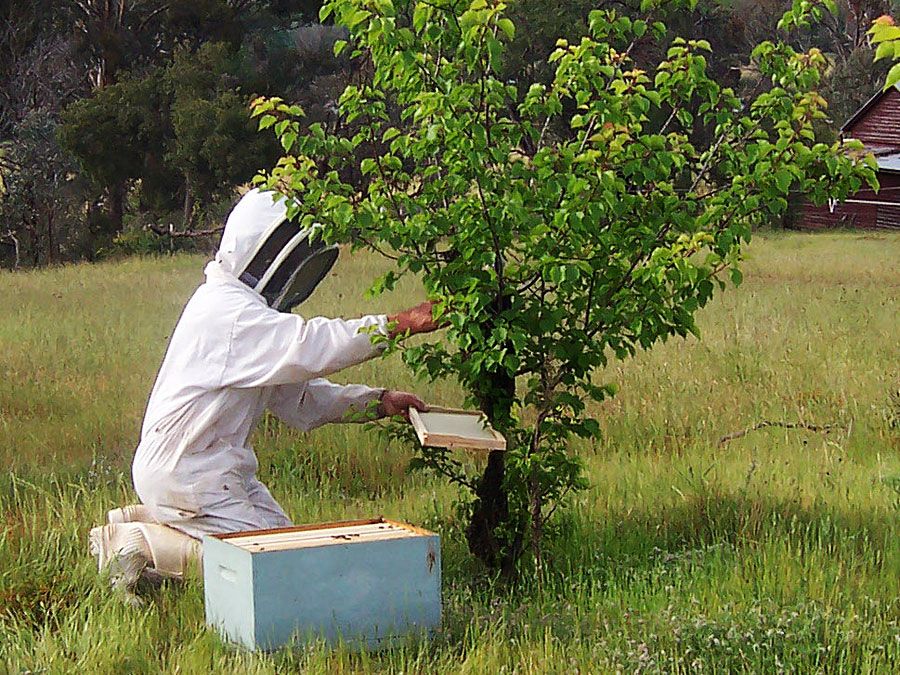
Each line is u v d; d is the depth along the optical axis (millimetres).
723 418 11875
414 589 6098
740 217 6973
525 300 7152
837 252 33938
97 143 46594
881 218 50188
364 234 6965
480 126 6633
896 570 7199
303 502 9297
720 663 5730
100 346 15969
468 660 5699
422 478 10297
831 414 11891
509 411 7359
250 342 6996
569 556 7598
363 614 6004
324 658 5711
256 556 5793
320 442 10961
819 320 17391
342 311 19094
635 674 5547
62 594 6742
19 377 13805
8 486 9570
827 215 50562
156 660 5945
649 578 7176
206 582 6273
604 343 7059
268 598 5820
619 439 11375
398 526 6516
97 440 11398
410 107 7117
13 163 48375
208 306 7098
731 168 7160
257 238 7211
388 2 6605
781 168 6852
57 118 50844
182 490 6980
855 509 8617
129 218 54250
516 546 7473
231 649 5988
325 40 52719
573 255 6781
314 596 5906
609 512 8664
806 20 7266
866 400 12203
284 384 7473
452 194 7039
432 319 7000
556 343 7082
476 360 6840
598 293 6973
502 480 7480
